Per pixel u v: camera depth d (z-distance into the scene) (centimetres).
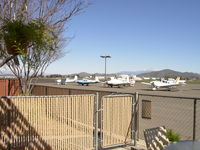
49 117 573
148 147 436
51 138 576
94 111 647
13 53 234
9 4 265
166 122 1069
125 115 705
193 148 283
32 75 839
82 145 625
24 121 538
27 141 542
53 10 287
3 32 227
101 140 656
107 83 5072
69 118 603
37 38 232
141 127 955
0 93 1462
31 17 275
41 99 560
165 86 4253
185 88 5066
